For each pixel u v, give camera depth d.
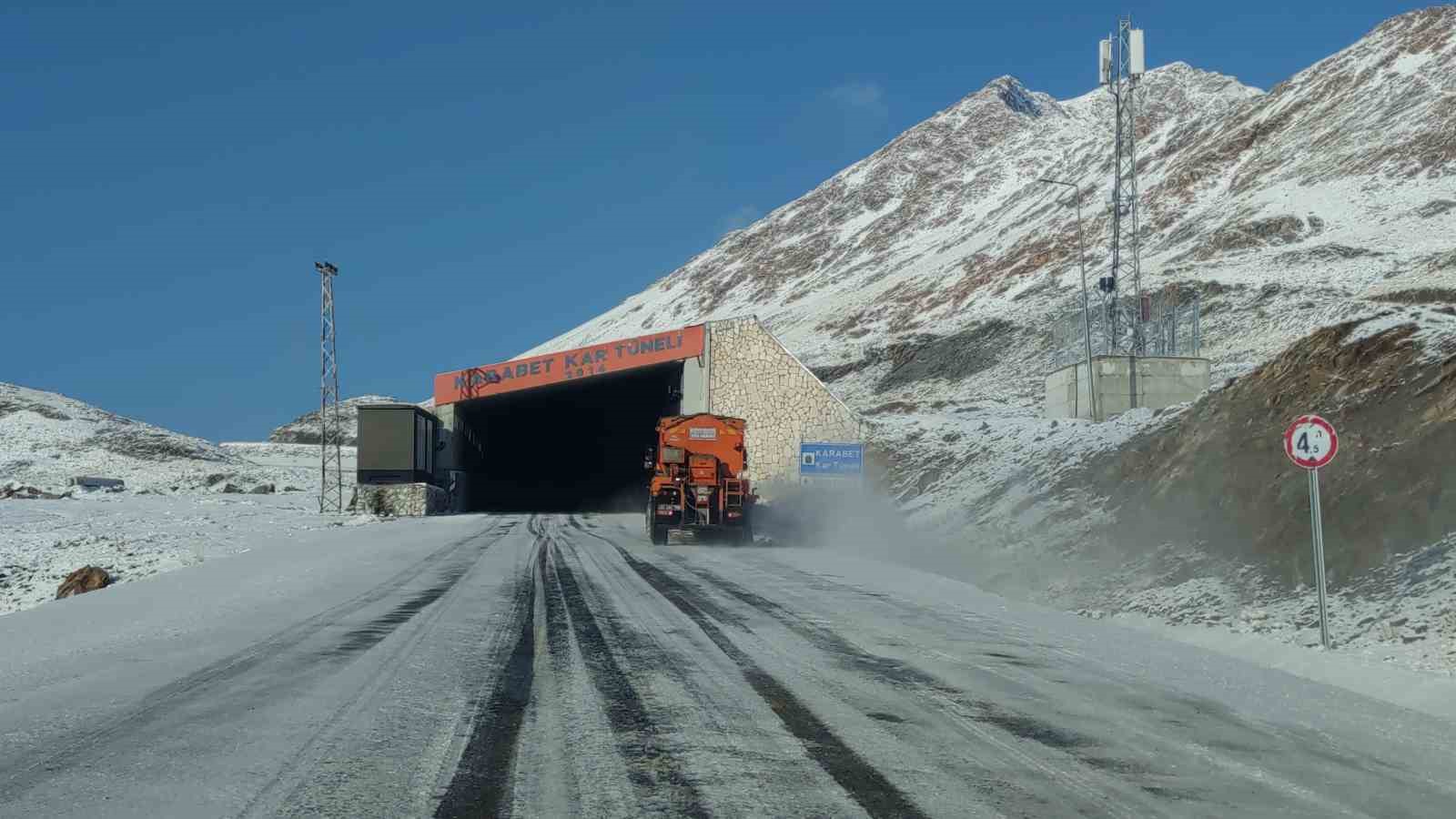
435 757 8.35
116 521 48.28
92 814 6.94
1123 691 11.14
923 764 8.26
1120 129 48.97
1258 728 9.61
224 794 7.39
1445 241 110.00
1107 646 14.16
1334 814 7.28
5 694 10.71
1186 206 168.38
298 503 66.75
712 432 35.31
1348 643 13.43
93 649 13.62
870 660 12.83
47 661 12.76
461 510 63.03
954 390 111.06
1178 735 9.30
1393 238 115.56
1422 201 127.56
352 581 21.73
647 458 35.47
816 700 10.52
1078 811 7.20
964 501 36.50
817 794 7.48
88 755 8.37
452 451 61.53
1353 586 15.34
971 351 121.81
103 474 92.25
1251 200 149.25
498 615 16.64
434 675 11.66
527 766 8.11
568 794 7.41
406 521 48.00
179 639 14.31
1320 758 8.67
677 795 7.41
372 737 8.96
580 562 26.61
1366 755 8.79
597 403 72.00
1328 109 175.62
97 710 9.96
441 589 20.41
